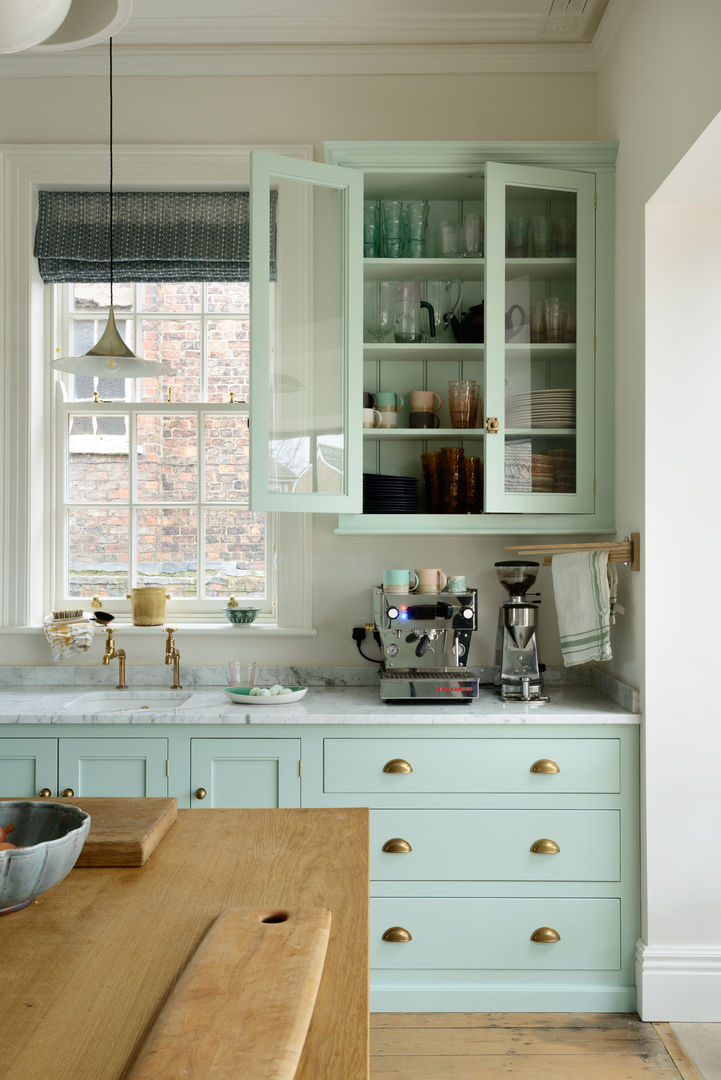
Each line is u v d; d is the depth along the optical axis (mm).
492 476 3178
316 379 3121
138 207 3600
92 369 2885
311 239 3314
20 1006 908
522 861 2914
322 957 992
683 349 2938
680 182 2746
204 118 3568
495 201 3170
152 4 3289
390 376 3557
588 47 3518
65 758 2928
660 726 2908
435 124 3566
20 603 3531
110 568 3715
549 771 2896
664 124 2729
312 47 3520
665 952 2871
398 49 3521
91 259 3576
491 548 3574
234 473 3717
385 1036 2740
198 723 2914
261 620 3670
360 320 3154
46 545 3666
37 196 3605
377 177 3291
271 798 2916
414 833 2908
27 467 3539
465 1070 2562
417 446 3535
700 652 2918
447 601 3102
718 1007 2857
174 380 3727
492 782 2914
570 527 3266
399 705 3070
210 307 3744
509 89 3574
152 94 3578
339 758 2912
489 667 3562
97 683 3521
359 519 3223
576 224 3264
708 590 2930
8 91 3592
